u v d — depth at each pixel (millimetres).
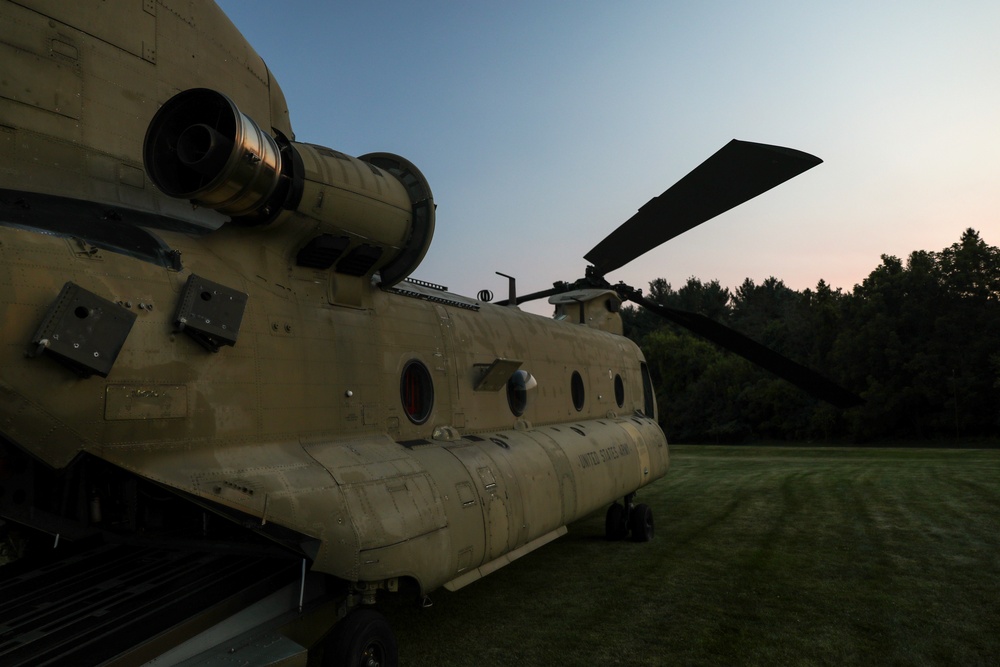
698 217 6375
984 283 36781
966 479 13484
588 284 8555
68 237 3037
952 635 4984
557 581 6730
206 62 4355
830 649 4773
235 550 3844
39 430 2688
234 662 3033
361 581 3652
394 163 4949
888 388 38094
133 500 3773
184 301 3238
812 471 16734
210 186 3244
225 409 3424
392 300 5223
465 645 4953
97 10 3729
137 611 3125
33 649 2730
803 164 5258
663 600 6016
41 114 3449
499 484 5129
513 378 6629
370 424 4508
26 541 4059
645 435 9055
